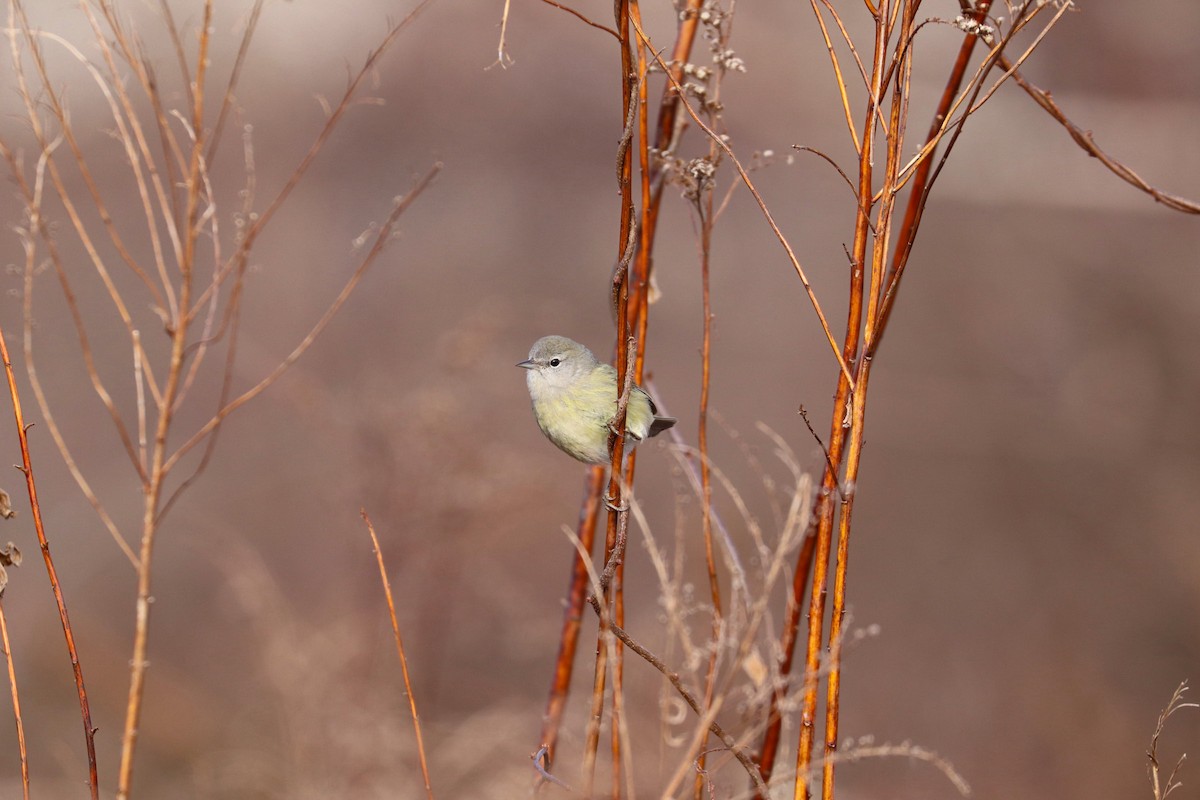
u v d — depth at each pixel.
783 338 19.98
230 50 18.53
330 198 20.09
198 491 14.44
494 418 11.69
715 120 4.83
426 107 21.50
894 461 17.55
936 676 13.27
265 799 8.91
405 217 20.42
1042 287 20.97
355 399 10.98
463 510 10.38
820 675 3.89
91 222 17.16
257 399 15.25
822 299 20.80
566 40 22.20
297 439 14.62
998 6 8.06
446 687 10.59
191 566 14.04
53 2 8.98
